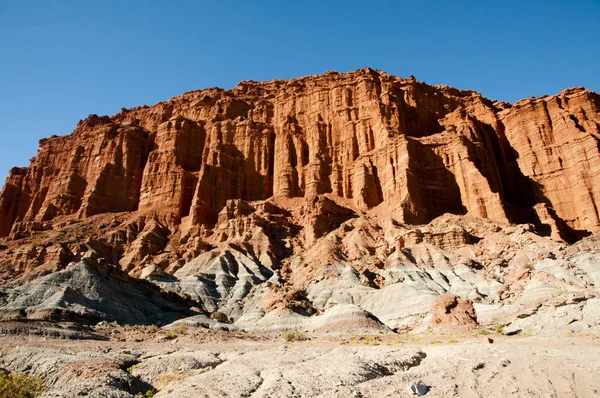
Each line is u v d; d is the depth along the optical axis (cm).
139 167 14625
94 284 6481
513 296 6494
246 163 14325
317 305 7794
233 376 2833
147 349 4203
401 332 6000
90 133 15788
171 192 12988
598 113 12712
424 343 4406
